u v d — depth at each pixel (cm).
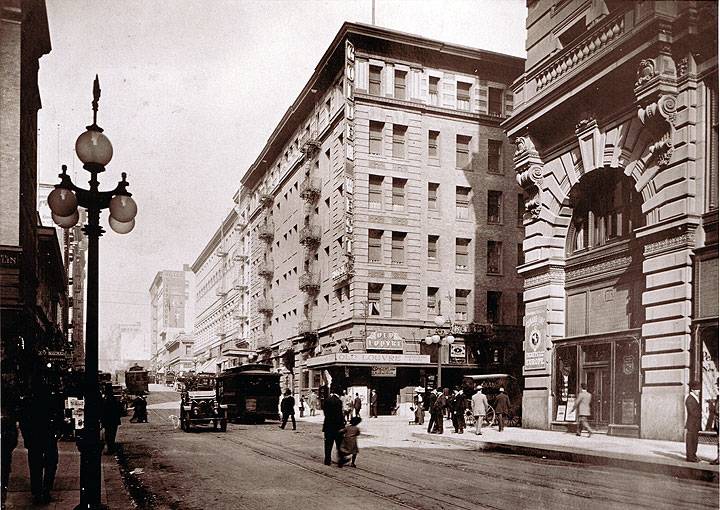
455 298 4138
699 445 1638
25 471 1270
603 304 2170
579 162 2253
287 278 5294
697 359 1700
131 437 2327
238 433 2541
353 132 3916
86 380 873
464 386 2897
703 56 1789
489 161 4331
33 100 2397
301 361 4738
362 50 3997
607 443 1739
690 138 1808
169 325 6462
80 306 5712
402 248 4025
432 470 1370
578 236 2356
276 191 5747
